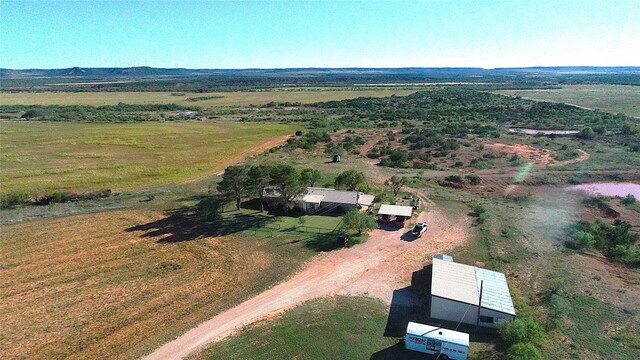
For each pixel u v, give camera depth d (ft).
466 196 224.33
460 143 349.41
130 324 116.16
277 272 144.36
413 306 123.75
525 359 93.35
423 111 581.12
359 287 134.31
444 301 114.62
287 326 114.01
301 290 132.57
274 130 440.04
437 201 214.90
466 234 173.17
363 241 167.12
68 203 220.23
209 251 161.17
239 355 102.83
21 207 213.66
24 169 277.64
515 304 120.16
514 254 155.02
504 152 317.63
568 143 349.20
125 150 340.59
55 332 112.78
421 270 144.56
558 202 215.10
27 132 409.90
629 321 114.62
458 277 124.98
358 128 455.22
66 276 142.72
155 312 121.70
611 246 160.56
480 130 402.93
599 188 237.25
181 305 125.29
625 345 104.88
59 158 309.83
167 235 176.96
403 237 170.81
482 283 122.31
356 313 120.06
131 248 164.55
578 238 161.99
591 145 338.75
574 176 252.83
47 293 131.95
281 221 190.49
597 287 131.95
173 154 328.90
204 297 129.39
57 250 162.81
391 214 181.98
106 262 152.76
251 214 199.93
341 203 198.29
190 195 230.89
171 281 139.23
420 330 103.50
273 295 130.00
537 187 241.35
